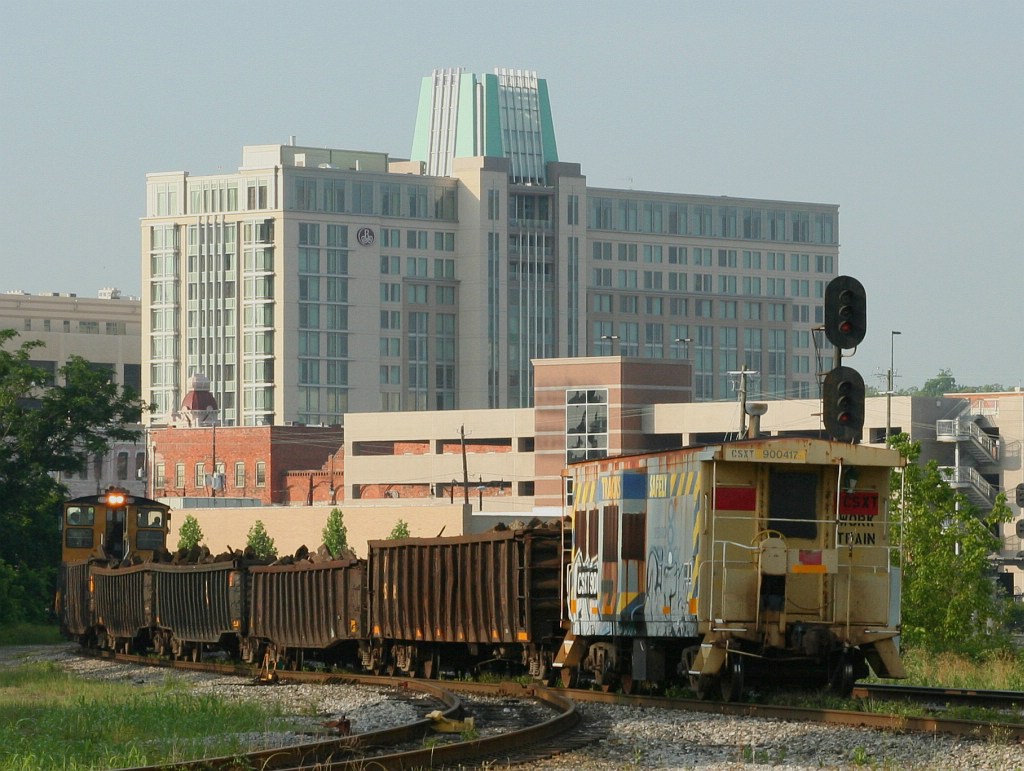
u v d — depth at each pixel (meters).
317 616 158.00
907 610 159.88
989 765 72.56
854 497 102.12
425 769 74.62
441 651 140.25
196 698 117.56
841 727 86.38
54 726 99.12
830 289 122.88
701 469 100.69
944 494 163.62
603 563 113.88
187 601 186.50
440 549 136.88
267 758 76.25
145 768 72.94
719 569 100.00
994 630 165.12
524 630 124.06
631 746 82.19
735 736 84.31
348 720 94.25
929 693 106.38
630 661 112.44
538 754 79.19
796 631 99.81
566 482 123.00
